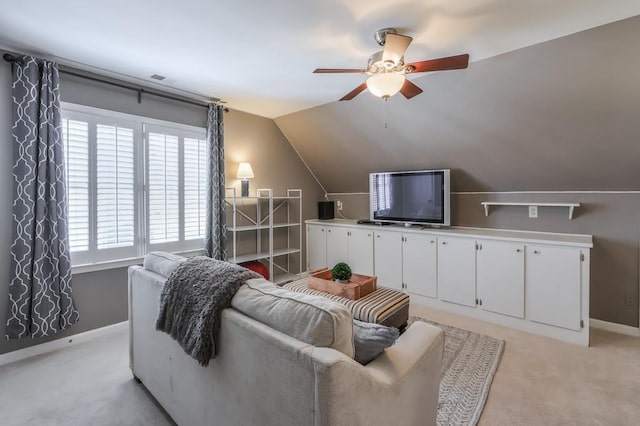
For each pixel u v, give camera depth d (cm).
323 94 350
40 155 251
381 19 201
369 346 127
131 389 216
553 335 292
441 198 380
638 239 296
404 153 405
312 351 103
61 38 228
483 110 302
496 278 323
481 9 190
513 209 364
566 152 297
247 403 126
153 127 329
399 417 126
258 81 311
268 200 454
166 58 260
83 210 282
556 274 289
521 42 230
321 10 192
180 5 187
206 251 372
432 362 149
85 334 287
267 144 451
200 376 153
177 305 159
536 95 266
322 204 511
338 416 98
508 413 191
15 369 239
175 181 347
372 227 423
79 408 197
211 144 369
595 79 236
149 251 327
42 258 253
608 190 308
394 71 214
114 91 300
